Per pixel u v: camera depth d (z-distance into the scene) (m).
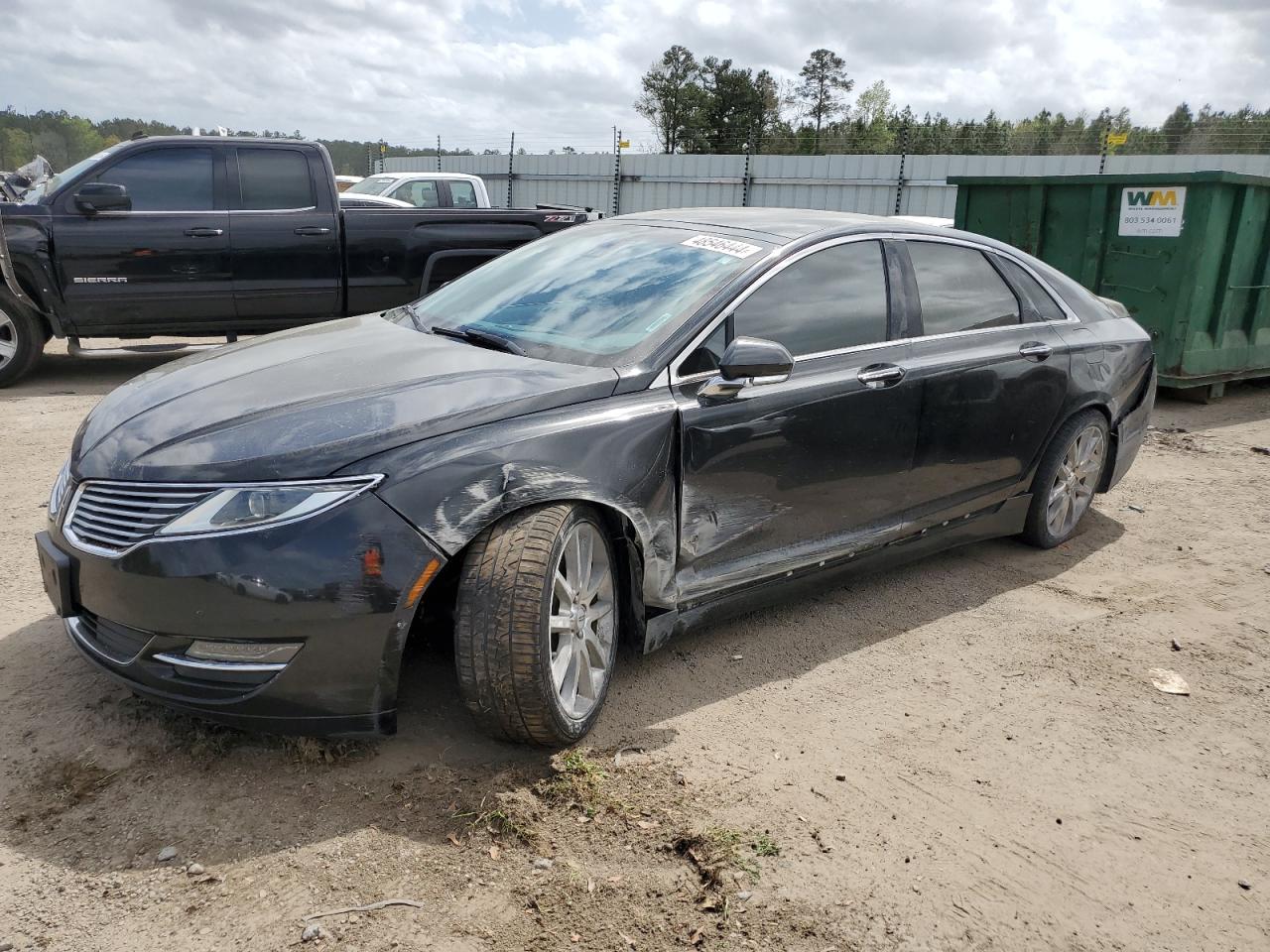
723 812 2.72
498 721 2.77
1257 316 8.58
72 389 7.86
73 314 7.66
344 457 2.63
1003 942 2.32
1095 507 5.77
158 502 2.61
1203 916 2.45
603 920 2.29
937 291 4.17
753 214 4.20
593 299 3.59
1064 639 3.99
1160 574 4.74
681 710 3.27
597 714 3.09
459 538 2.65
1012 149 23.72
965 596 4.39
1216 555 5.02
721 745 3.07
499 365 3.17
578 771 2.84
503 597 2.67
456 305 3.95
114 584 2.61
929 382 3.95
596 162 28.80
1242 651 3.95
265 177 8.08
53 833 2.49
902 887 2.48
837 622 4.05
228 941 2.17
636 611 3.25
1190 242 7.85
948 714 3.35
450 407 2.84
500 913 2.29
